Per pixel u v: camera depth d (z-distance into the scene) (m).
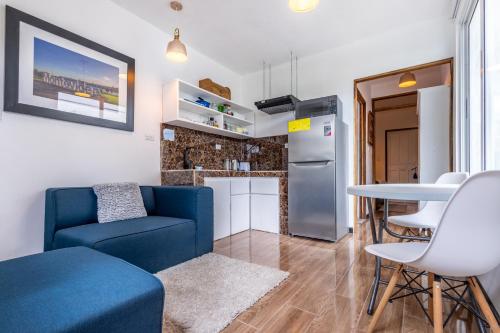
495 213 0.77
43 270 0.94
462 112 2.51
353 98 3.34
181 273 1.86
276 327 1.26
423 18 2.83
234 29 2.99
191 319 1.29
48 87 2.03
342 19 2.81
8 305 0.69
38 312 0.67
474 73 2.41
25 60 1.91
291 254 2.39
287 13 2.69
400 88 4.87
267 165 4.06
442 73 4.17
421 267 0.91
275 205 3.27
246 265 2.04
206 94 3.37
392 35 3.07
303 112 3.37
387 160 6.90
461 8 2.34
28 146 1.94
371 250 1.13
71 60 2.17
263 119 4.14
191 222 2.17
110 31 2.50
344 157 3.17
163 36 3.03
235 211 3.21
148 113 2.84
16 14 1.87
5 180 1.83
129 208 2.15
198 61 3.53
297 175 3.08
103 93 2.39
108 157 2.45
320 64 3.60
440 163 3.17
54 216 1.80
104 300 0.75
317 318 1.34
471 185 0.75
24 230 1.91
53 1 2.10
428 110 3.26
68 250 1.19
